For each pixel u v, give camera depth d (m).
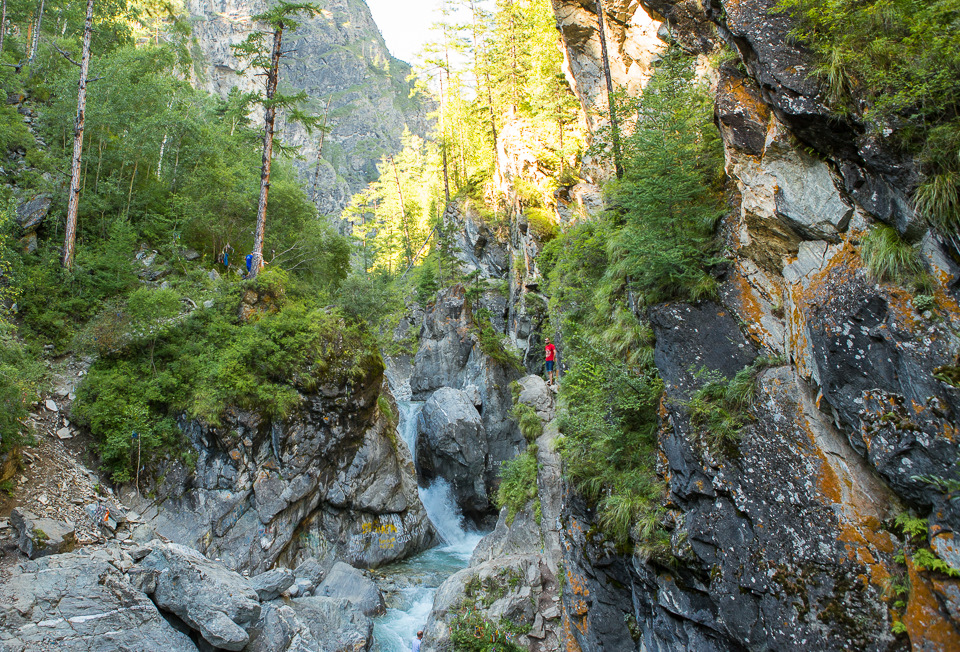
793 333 10.02
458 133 56.50
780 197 10.17
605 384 14.12
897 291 8.34
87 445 19.62
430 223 63.31
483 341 34.72
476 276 42.75
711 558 10.16
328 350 23.86
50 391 19.91
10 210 21.91
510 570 17.20
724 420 10.55
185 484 20.23
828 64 9.21
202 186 30.20
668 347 12.23
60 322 22.11
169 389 21.39
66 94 28.75
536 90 36.62
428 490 30.19
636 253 13.09
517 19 42.00
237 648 13.93
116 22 43.91
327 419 23.14
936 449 7.51
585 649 14.33
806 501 9.20
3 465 16.22
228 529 20.11
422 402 35.56
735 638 9.62
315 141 143.38
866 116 8.67
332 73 185.00
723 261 11.81
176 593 14.23
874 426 8.18
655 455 12.80
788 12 10.01
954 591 7.19
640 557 11.59
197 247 29.47
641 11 22.59
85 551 15.28
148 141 29.22
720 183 12.77
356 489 23.72
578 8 25.95
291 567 21.19
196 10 143.62
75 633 12.32
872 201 8.84
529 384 23.41
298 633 15.38
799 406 9.73
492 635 15.95
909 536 7.97
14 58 35.53
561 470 17.30
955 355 7.61
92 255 24.81
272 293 25.19
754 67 10.41
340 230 115.94
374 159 158.75
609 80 21.17
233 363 21.81
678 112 13.36
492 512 29.53
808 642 8.58
